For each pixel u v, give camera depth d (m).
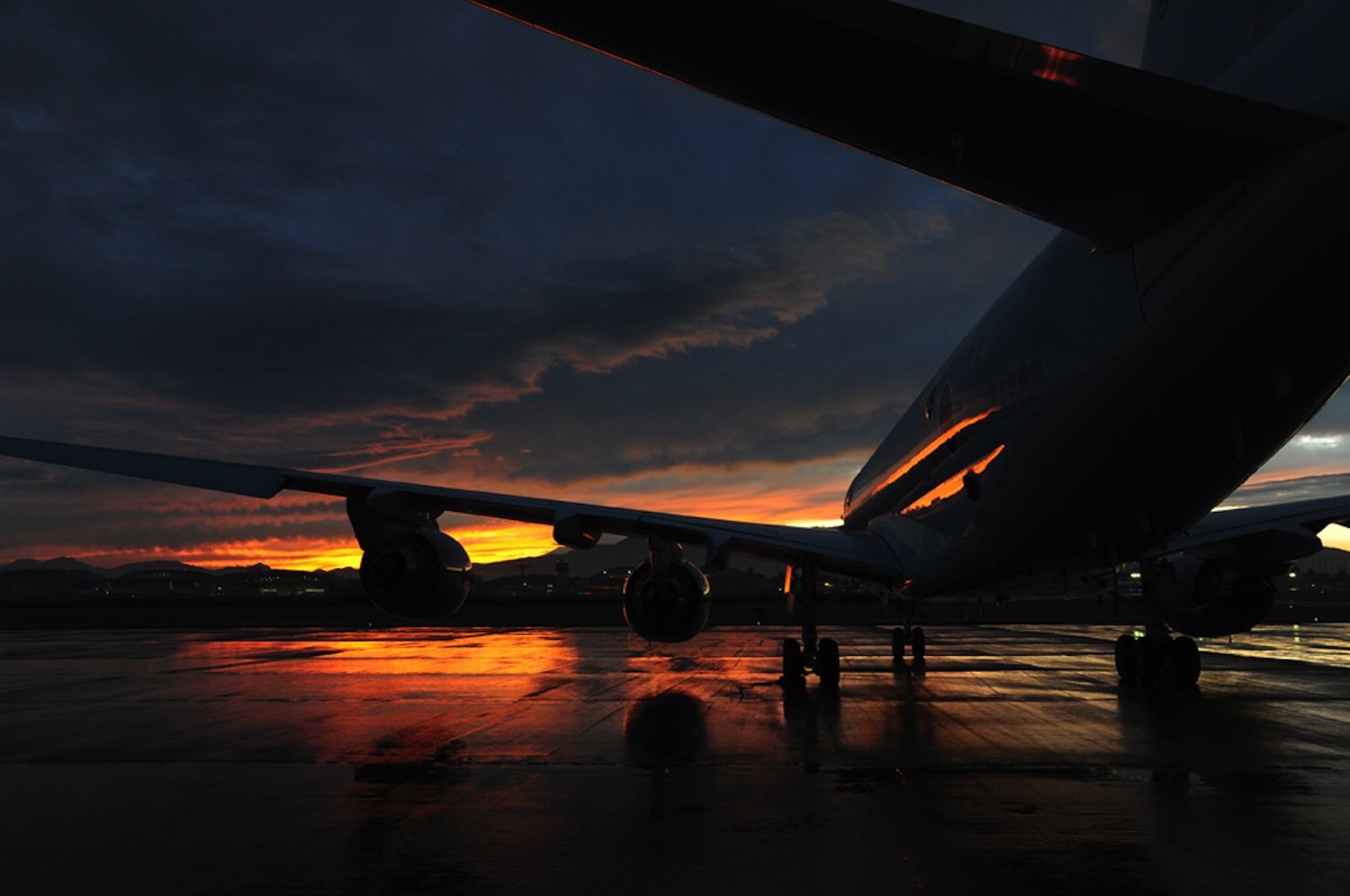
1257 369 6.97
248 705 12.59
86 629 42.47
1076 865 4.78
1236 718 10.45
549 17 3.80
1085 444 8.71
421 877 4.70
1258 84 6.30
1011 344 10.10
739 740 9.02
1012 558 11.29
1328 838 5.33
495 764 7.91
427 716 11.17
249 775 7.59
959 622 46.09
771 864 4.85
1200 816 5.87
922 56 4.25
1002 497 10.62
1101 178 6.09
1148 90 5.01
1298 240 5.96
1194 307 6.88
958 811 6.04
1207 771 7.34
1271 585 12.94
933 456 13.08
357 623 47.09
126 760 8.34
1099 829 5.55
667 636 12.96
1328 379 7.02
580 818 5.94
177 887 4.60
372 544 11.93
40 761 8.35
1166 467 8.41
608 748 8.63
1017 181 5.99
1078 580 12.68
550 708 11.85
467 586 12.51
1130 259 7.61
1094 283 8.27
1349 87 5.59
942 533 12.73
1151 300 7.34
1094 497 9.19
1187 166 6.01
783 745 8.73
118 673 18.38
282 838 5.54
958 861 4.88
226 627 43.72
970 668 18.03
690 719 10.65
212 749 8.90
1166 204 6.52
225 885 4.62
